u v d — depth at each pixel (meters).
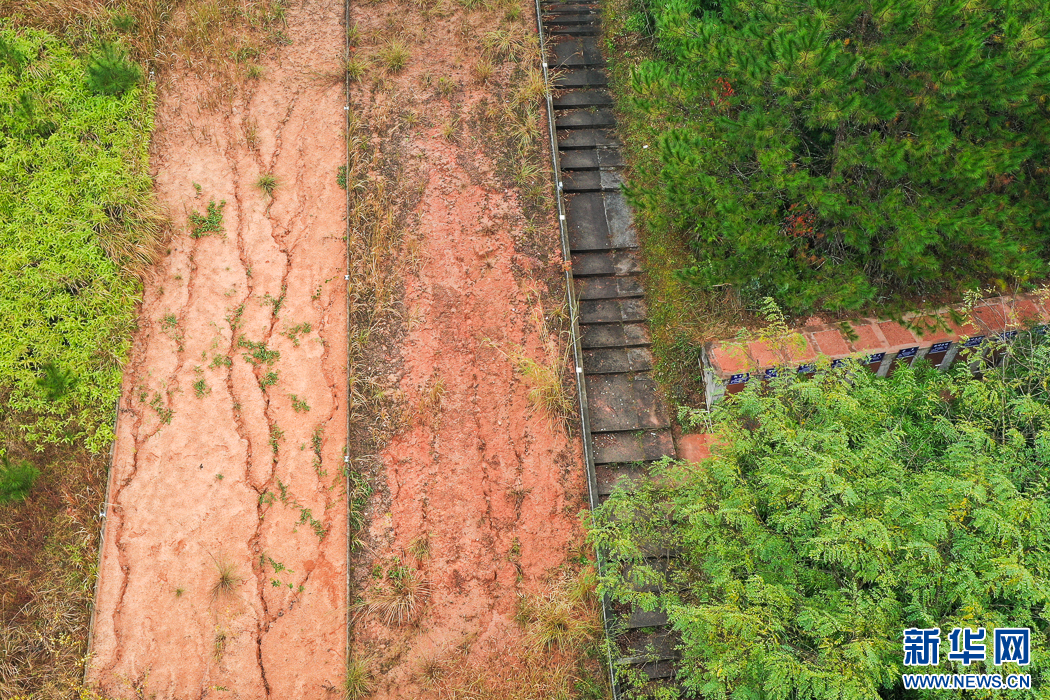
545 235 10.99
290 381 10.34
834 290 8.61
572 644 8.65
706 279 9.20
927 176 8.01
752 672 6.47
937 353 9.54
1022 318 8.98
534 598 8.95
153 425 10.08
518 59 12.30
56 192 11.08
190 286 10.92
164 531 9.52
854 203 8.56
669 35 9.76
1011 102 7.80
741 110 9.41
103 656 8.92
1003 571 5.93
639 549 8.50
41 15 12.41
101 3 12.55
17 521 9.50
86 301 10.51
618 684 8.32
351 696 8.52
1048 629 6.16
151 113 11.95
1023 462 6.93
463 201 11.20
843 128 8.79
